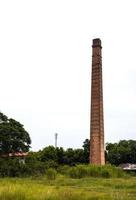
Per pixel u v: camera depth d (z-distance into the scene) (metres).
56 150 86.69
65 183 40.09
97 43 68.25
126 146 92.00
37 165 57.44
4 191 20.56
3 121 58.31
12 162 54.09
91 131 65.31
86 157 85.19
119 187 35.22
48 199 19.09
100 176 54.25
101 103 66.50
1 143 56.12
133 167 78.75
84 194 22.22
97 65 67.56
